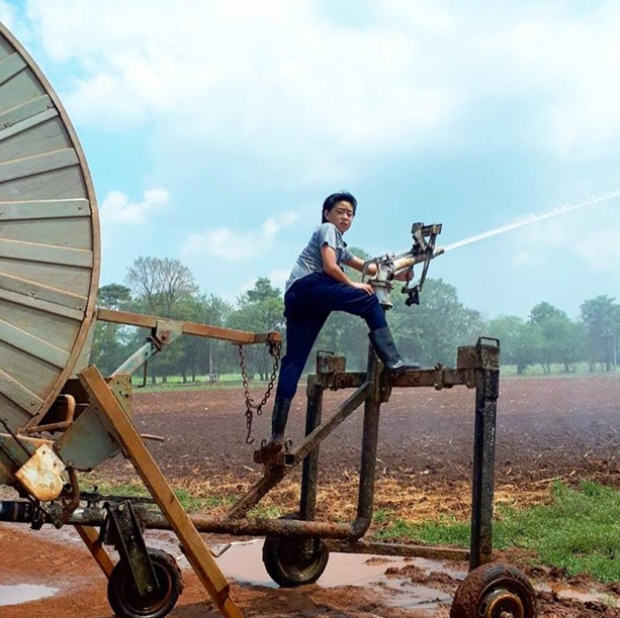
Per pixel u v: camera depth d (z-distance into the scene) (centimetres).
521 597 547
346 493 1182
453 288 8269
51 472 472
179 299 8200
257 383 6938
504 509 995
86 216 532
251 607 654
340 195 649
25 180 520
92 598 690
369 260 638
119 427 480
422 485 1219
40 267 520
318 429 638
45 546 896
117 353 4975
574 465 1337
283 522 627
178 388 5969
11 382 509
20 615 640
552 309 10088
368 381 660
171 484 1348
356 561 818
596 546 813
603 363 9888
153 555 590
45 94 529
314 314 626
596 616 616
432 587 715
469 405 3216
